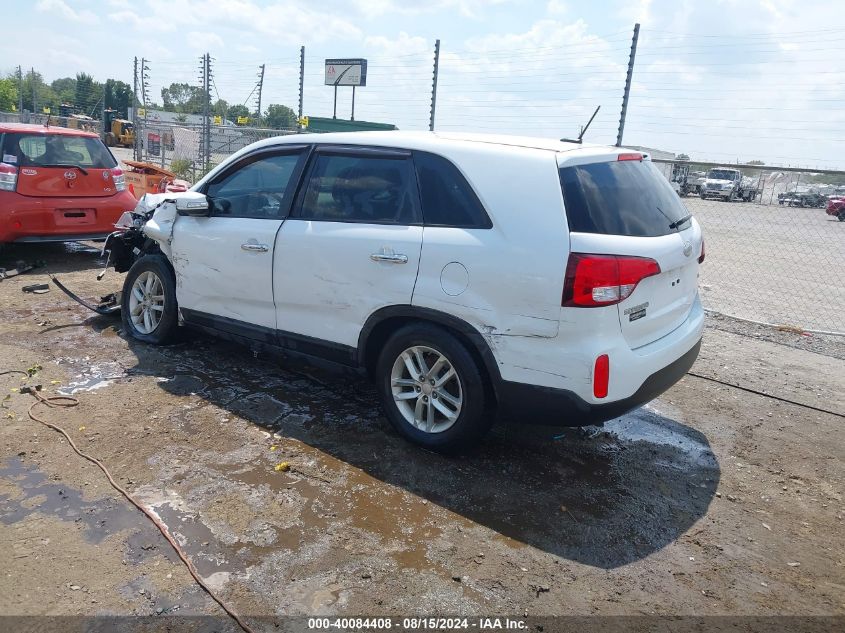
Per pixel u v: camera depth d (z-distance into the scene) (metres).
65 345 5.60
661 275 3.74
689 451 4.46
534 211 3.55
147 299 5.70
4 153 8.02
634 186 3.87
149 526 3.23
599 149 3.88
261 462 3.89
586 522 3.52
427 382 4.02
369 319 4.12
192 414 4.46
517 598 2.91
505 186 3.67
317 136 4.59
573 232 3.45
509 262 3.55
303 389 4.99
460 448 4.00
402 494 3.65
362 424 4.45
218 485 3.63
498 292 3.59
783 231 16.31
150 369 5.18
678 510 3.72
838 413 5.21
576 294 3.38
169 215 5.38
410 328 3.98
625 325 3.53
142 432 4.16
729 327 7.54
